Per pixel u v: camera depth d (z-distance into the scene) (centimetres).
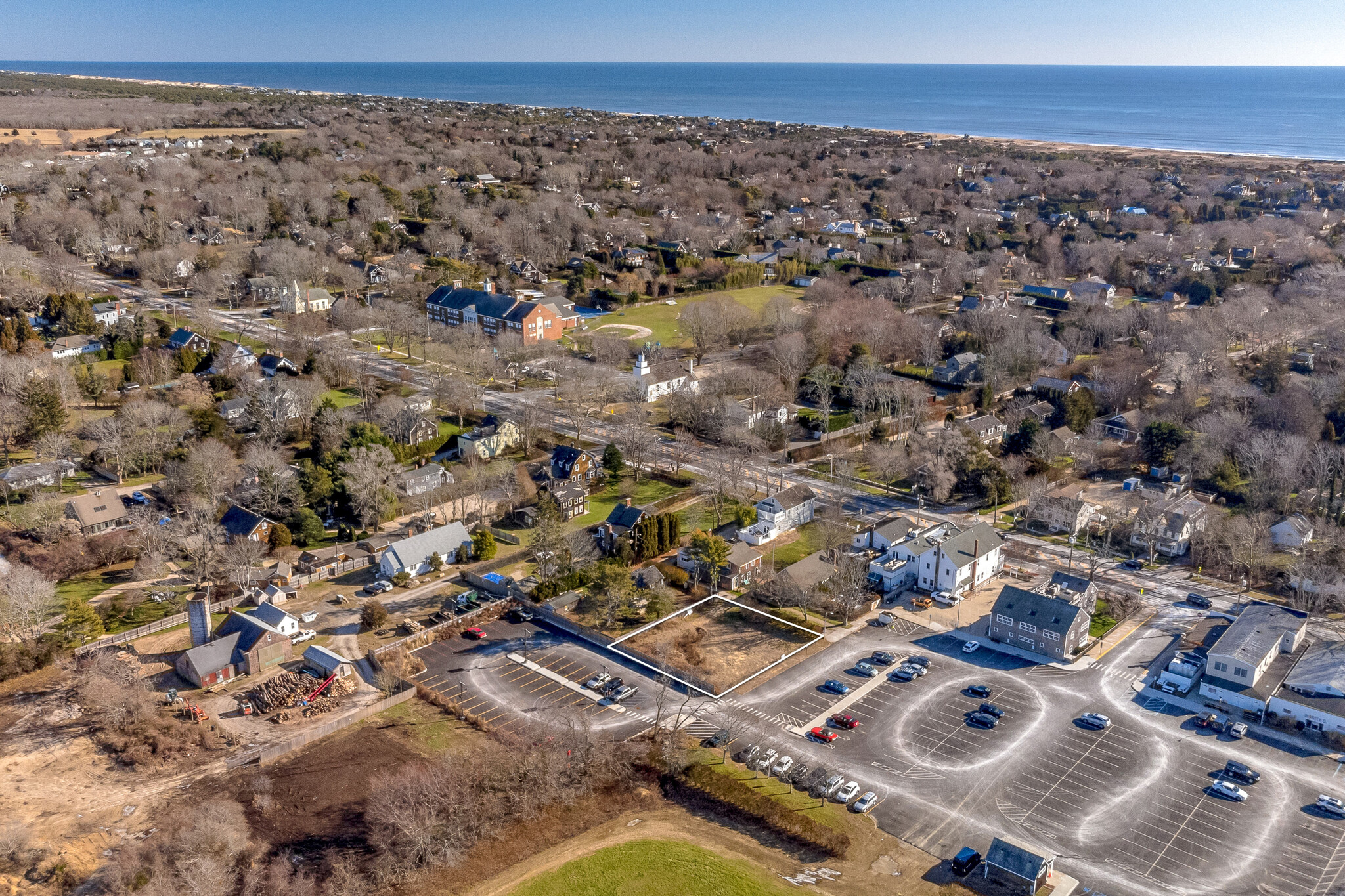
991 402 19875
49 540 13312
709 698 10488
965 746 9625
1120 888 7725
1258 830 8375
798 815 8606
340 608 12400
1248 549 13112
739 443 17288
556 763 9050
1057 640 11219
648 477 16638
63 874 7894
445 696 10538
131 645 11438
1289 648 10962
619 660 11331
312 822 8562
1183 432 16862
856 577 12362
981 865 8038
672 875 7956
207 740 9656
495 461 16450
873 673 10962
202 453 15050
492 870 8081
